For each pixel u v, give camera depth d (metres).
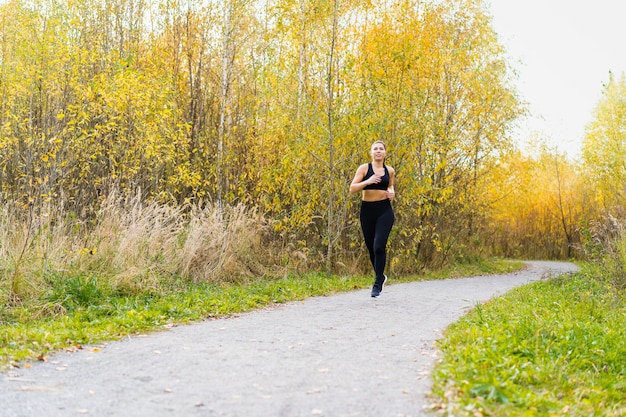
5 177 13.16
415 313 7.67
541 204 36.72
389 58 15.61
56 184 12.12
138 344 5.45
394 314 7.54
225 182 16.89
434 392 3.82
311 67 14.27
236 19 17.98
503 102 21.47
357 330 6.26
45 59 14.94
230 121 17.97
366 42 15.56
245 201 15.15
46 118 13.61
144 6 20.42
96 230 9.84
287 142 14.52
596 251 14.15
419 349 5.29
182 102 18.62
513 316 7.17
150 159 14.81
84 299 7.91
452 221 19.73
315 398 3.76
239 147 17.14
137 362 4.69
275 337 5.81
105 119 14.19
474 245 24.16
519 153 25.20
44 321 7.02
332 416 3.42
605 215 15.34
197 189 16.84
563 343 5.68
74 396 3.76
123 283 8.68
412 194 15.35
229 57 19.14
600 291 11.72
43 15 17.12
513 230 36.53
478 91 20.25
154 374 4.31
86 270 8.85
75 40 17.11
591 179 34.41
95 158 13.59
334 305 8.49
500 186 23.50
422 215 18.08
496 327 6.09
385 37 15.61
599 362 5.40
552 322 6.81
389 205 8.80
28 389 3.90
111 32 20.28
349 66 13.89
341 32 14.37
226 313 7.70
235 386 4.01
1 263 7.97
